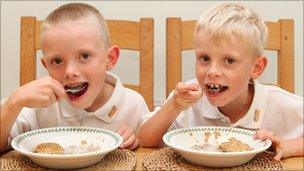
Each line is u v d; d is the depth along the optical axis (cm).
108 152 99
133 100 146
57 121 137
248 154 95
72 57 122
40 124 138
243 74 124
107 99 140
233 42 119
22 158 101
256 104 132
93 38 125
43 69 210
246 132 111
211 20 121
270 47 177
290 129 137
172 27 173
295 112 135
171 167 97
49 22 124
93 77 126
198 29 123
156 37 215
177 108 119
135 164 100
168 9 213
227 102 126
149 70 173
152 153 105
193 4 213
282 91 140
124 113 142
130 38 173
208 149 105
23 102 108
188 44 175
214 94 125
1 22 217
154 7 213
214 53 120
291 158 106
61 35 121
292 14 217
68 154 95
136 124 145
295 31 219
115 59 138
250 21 124
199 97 117
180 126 136
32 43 171
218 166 96
